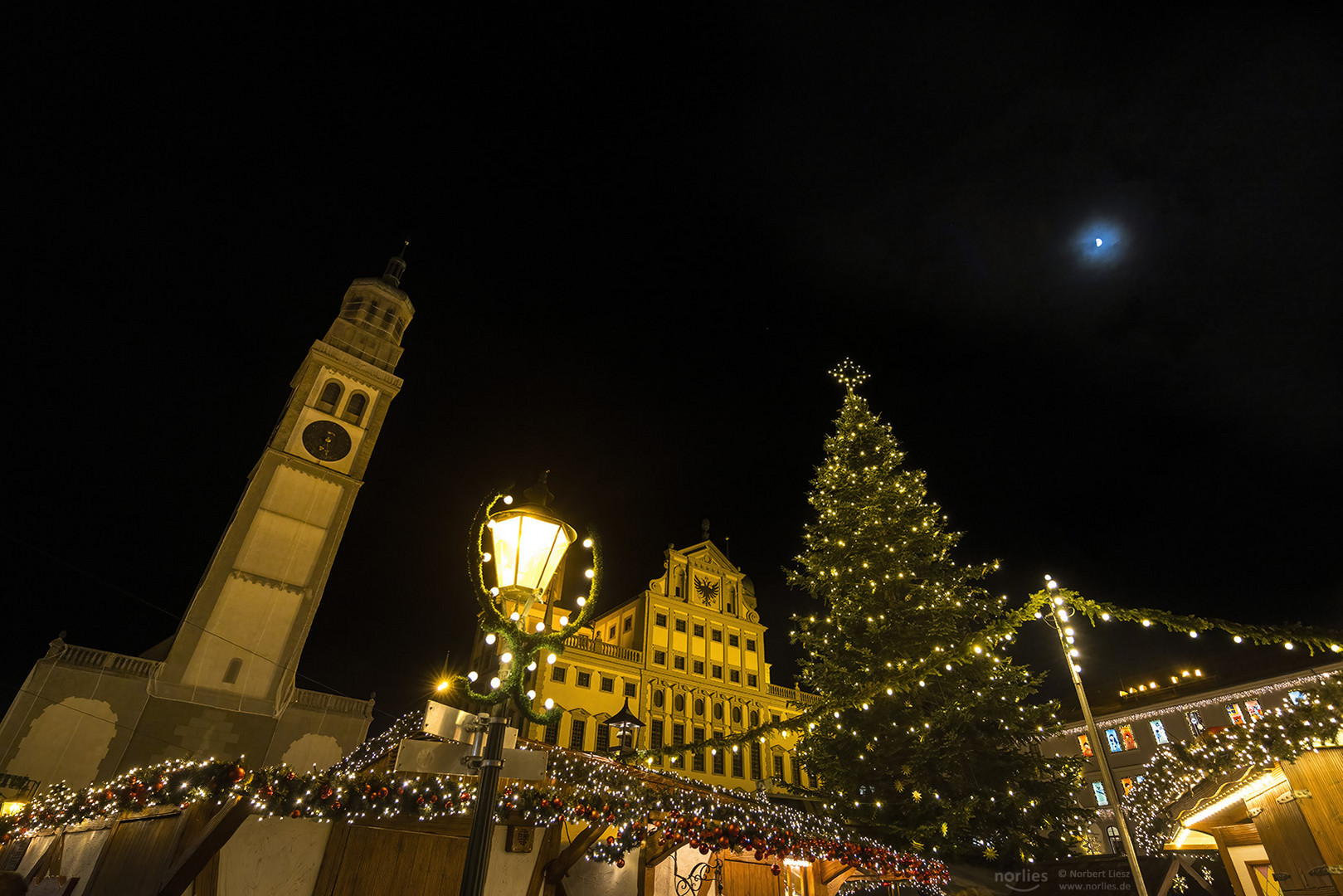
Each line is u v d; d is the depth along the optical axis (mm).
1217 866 9539
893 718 15516
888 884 9883
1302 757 6473
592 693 36469
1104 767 8617
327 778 5672
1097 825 30297
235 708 29859
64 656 27922
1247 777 7312
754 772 39031
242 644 31125
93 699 27703
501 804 6715
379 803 5816
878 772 15484
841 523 18938
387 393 40750
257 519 33781
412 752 4074
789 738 41125
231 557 32438
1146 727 31984
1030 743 15961
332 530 35406
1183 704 31062
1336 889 6125
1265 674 29453
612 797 7156
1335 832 6125
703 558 45500
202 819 5645
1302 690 6855
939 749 14641
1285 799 6859
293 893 6199
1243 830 8570
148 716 28281
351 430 38500
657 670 39125
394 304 44719
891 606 16984
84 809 7074
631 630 41562
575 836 8133
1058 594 10125
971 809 13508
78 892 7902
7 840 8969
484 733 4242
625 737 19453
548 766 7555
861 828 14969
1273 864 7281
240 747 29344
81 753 26688
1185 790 8961
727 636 43312
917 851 13484
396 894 6621
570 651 36875
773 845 7703
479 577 4711
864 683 15875
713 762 37844
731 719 39938
